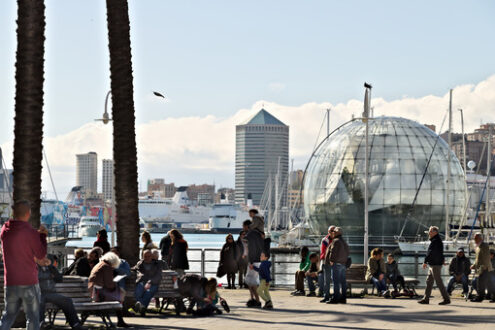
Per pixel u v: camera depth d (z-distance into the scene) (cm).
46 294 1575
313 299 2678
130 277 2062
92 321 1909
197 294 2047
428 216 11175
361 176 11150
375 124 11600
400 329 1709
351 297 2802
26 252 1324
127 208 2198
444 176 11288
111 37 2200
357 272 2903
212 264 6956
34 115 1945
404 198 11075
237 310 2219
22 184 1928
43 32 1973
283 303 2491
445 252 8825
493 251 2680
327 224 11481
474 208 14125
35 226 1936
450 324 1828
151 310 2130
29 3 1950
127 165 2205
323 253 2706
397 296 2794
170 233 2562
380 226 11125
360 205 11106
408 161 11175
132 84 2220
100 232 2511
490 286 2584
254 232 2284
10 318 1336
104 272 1788
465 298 2691
